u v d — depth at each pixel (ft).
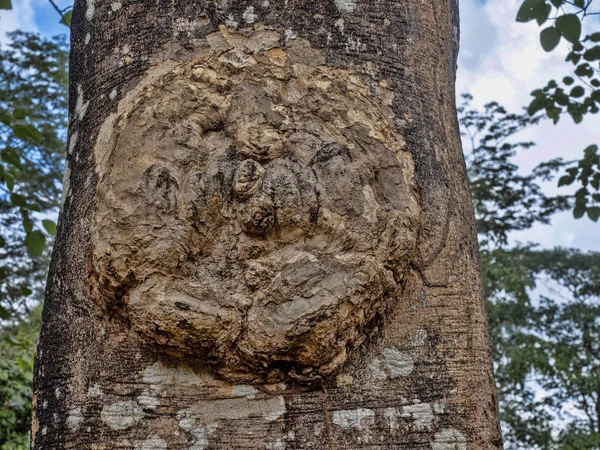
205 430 5.24
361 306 5.43
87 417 5.37
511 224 36.45
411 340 5.64
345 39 6.14
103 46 6.39
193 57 5.94
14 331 25.55
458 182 6.43
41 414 5.65
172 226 5.36
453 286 5.92
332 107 5.83
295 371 5.35
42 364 5.82
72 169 6.30
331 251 5.41
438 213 6.06
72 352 5.63
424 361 5.60
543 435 36.68
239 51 5.92
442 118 6.50
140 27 6.22
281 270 5.32
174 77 5.86
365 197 5.58
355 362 5.50
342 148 5.69
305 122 5.74
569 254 49.65
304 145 5.62
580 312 42.80
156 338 5.27
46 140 30.40
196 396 5.33
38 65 31.68
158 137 5.60
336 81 5.94
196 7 6.11
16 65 31.71
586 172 14.82
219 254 5.39
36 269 29.53
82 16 6.88
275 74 5.85
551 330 42.57
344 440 5.27
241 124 5.65
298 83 5.86
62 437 5.41
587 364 39.73
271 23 6.02
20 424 25.55
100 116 6.14
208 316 5.22
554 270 48.85
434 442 5.37
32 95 31.55
